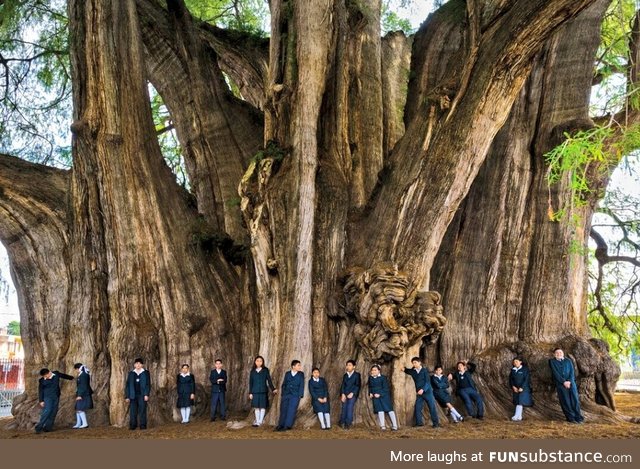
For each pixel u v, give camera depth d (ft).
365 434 30.60
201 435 31.30
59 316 40.40
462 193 34.55
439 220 34.53
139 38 42.65
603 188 40.98
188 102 47.80
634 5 42.06
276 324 35.91
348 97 42.01
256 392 34.35
